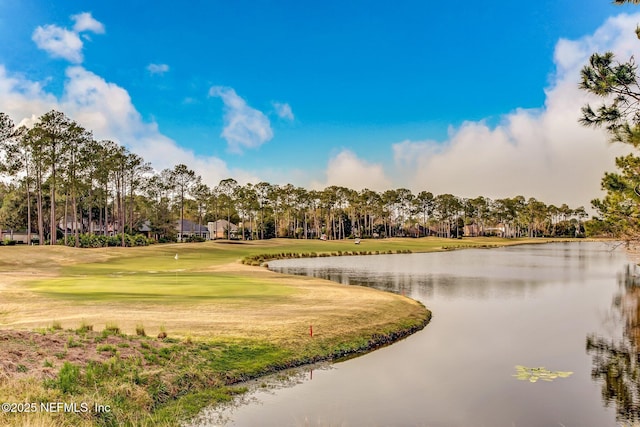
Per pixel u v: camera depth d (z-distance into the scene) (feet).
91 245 253.44
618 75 40.73
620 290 130.21
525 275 170.81
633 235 66.90
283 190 504.43
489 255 302.66
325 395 45.09
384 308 85.10
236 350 53.52
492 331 75.87
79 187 270.87
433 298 113.70
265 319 67.56
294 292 99.09
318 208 563.07
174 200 404.36
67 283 103.81
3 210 311.88
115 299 78.84
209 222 530.27
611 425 39.91
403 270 190.08
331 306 82.84
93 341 47.67
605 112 42.11
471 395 46.16
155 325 59.21
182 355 48.91
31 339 45.83
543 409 43.09
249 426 37.45
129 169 317.83
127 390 39.29
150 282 109.70
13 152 215.92
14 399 33.37
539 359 59.62
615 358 60.29
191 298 83.76
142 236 292.81
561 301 109.50
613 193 64.49
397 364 56.54
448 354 61.41
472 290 128.36
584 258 271.28
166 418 37.09
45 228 333.01
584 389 48.62
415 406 43.04
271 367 51.93
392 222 645.51
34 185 265.95
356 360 58.03
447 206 636.07
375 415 40.68
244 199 441.68
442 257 279.49
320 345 60.23
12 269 150.61
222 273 146.20
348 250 322.75
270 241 402.31
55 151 237.66
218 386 45.60
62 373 38.06
